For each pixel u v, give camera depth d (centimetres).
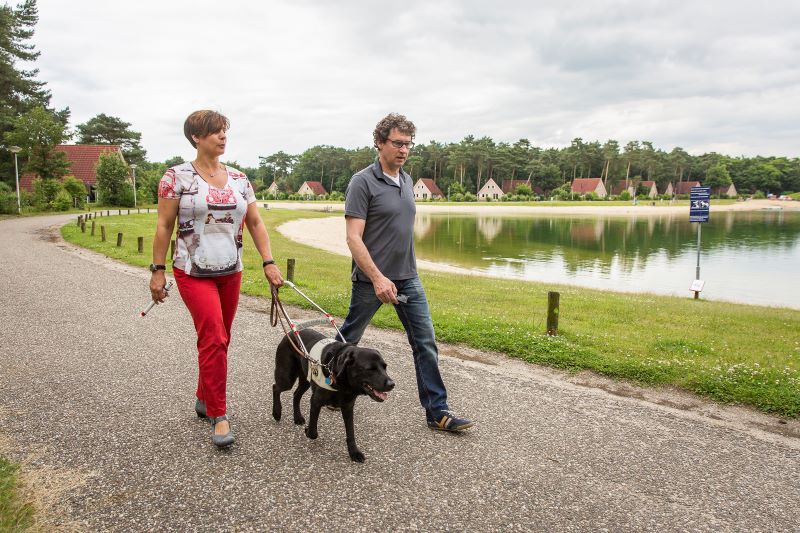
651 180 15800
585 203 12438
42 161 4834
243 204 389
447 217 7419
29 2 5222
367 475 345
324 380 352
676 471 362
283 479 336
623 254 3195
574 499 323
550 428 429
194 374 530
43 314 789
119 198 5772
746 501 327
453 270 2364
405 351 643
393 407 466
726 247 3612
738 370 567
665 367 568
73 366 549
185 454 365
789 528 299
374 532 283
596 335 748
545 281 2133
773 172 17475
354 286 423
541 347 641
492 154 14688
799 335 884
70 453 362
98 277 1176
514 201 13312
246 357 596
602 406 481
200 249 370
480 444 396
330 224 4966
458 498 320
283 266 1609
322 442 392
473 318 808
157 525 284
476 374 566
